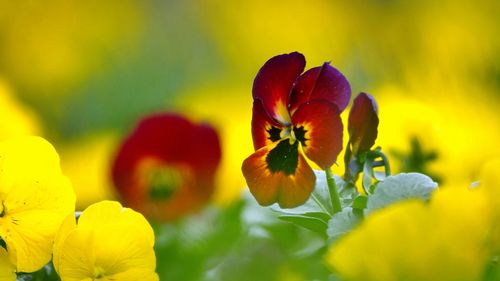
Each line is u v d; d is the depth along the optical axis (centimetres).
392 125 94
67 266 68
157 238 100
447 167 94
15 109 134
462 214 65
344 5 252
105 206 69
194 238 100
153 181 107
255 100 70
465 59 189
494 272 66
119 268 68
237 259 94
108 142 174
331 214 71
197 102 215
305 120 69
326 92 70
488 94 156
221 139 108
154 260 68
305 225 71
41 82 251
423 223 64
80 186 148
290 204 70
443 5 213
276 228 94
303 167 69
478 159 97
